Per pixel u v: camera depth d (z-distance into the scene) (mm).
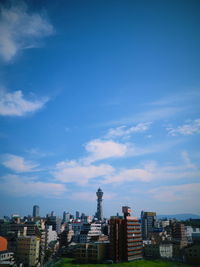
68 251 196250
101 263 156875
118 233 167875
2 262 124375
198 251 160250
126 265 149750
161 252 184875
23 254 152875
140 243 181250
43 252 182375
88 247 165375
